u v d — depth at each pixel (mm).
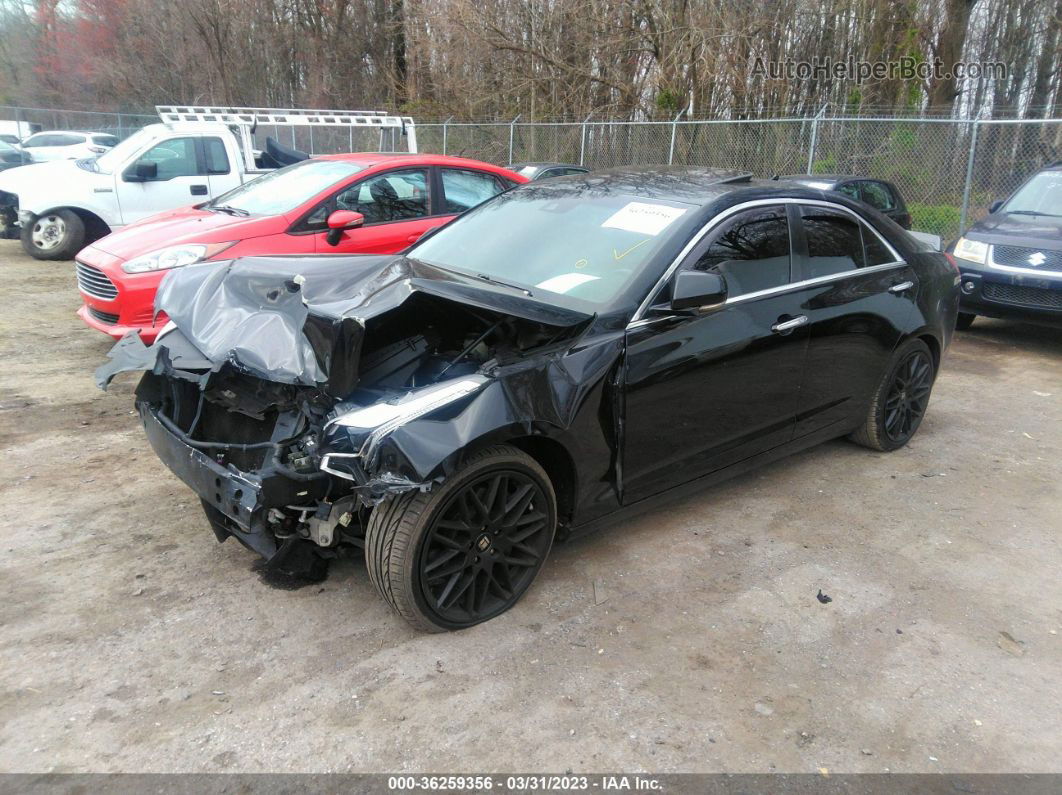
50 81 36094
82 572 3422
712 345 3645
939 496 4523
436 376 3123
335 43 28422
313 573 3406
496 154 19516
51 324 7648
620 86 19484
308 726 2594
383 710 2674
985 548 3947
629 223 3805
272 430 3129
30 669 2805
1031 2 19250
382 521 2859
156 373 3262
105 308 5969
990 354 7762
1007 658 3092
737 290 3795
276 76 29516
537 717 2670
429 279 3193
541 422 3012
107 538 3711
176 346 3311
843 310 4328
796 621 3279
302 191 6578
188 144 10539
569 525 3410
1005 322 9328
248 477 2779
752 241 3920
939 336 5113
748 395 3922
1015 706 2824
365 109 28344
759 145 14961
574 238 3865
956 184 13055
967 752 2598
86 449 4715
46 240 10797
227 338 3141
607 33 19484
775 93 18469
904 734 2666
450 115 23203
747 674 2938
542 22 20406
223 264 3793
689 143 15820
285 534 3047
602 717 2684
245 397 3281
